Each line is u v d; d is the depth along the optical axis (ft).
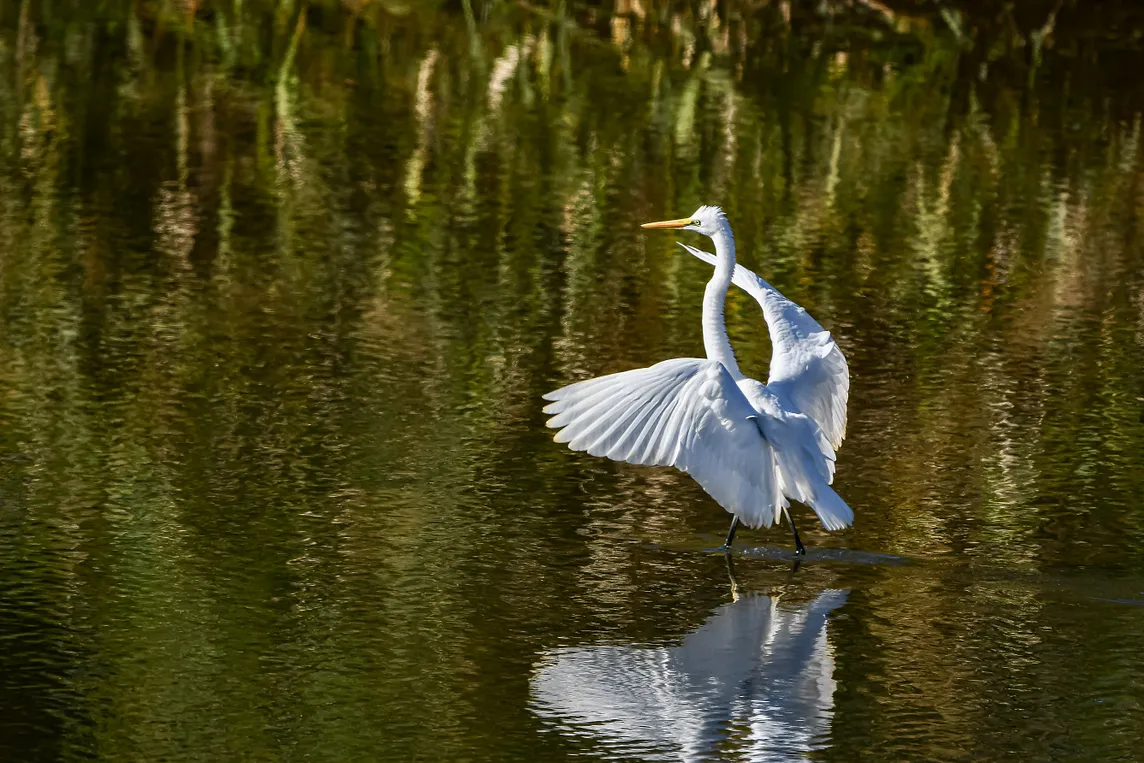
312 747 24.52
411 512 34.96
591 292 52.70
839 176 67.00
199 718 25.44
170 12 86.22
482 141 68.90
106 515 34.09
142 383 42.96
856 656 28.40
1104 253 59.11
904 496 36.91
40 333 46.50
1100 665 28.09
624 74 80.18
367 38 83.97
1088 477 38.24
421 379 44.16
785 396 33.27
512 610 30.04
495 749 24.62
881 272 56.24
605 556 32.94
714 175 66.13
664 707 26.22
